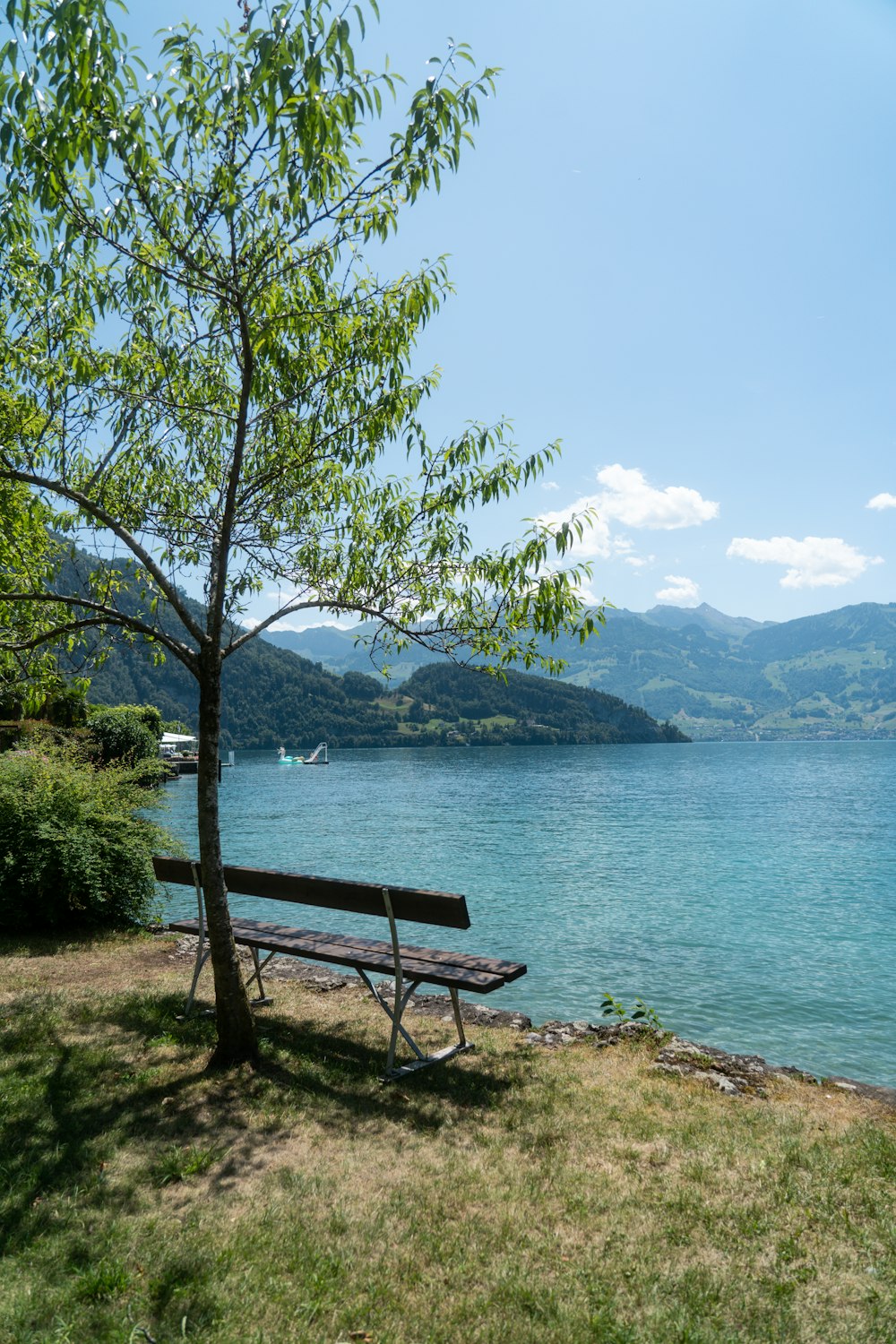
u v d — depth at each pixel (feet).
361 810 160.76
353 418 21.63
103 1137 15.57
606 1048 22.36
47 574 22.26
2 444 19.42
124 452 23.72
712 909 61.11
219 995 19.74
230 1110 16.99
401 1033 21.30
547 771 364.17
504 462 21.02
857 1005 36.60
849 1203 13.57
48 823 34.63
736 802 191.52
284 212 18.08
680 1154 15.39
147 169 16.93
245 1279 11.14
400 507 22.75
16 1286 10.84
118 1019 23.34
